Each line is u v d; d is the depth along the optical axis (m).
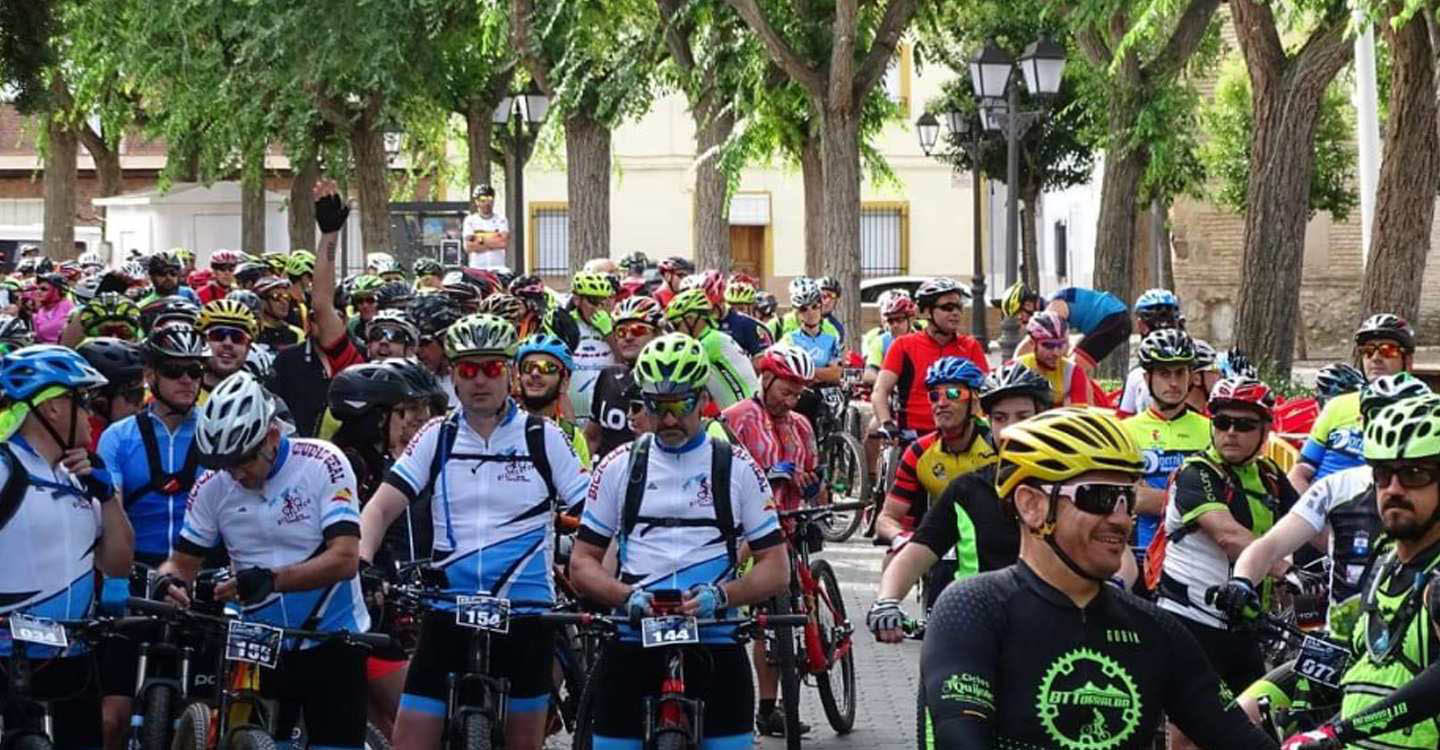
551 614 7.54
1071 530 4.31
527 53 25.86
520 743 7.91
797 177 57.34
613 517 7.57
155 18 31.41
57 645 7.19
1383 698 5.23
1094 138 32.38
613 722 7.50
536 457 7.83
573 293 13.79
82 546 7.42
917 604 14.05
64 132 42.00
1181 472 8.28
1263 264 19.17
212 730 7.28
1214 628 8.15
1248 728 4.38
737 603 7.40
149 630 7.75
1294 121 19.00
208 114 33.78
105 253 42.31
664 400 7.46
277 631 7.17
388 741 8.41
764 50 25.53
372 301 14.48
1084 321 14.30
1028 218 40.91
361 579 7.94
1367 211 20.34
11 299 18.97
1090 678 4.32
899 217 57.50
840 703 10.49
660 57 27.47
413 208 27.66
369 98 32.38
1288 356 19.25
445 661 7.75
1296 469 9.55
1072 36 25.81
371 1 29.61
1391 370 9.95
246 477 7.32
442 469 7.83
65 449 7.33
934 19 28.84
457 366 7.77
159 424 8.27
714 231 27.98
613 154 45.34
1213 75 37.84
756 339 16.81
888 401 13.66
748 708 7.57
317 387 11.24
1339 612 6.24
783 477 10.44
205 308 10.16
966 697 4.26
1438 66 16.50
